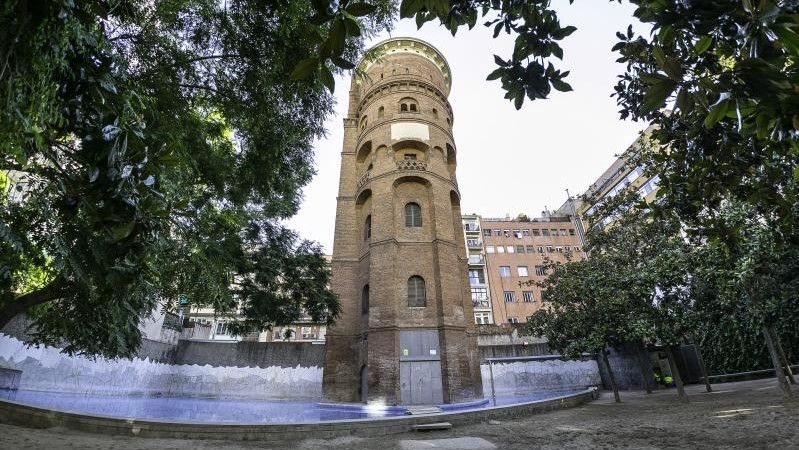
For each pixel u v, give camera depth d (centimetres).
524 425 1345
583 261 2273
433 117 3219
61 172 326
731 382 2698
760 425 998
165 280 1236
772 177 455
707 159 479
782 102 215
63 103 324
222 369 3200
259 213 1861
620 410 1644
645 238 2073
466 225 6750
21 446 765
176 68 950
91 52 340
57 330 1311
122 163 288
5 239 744
